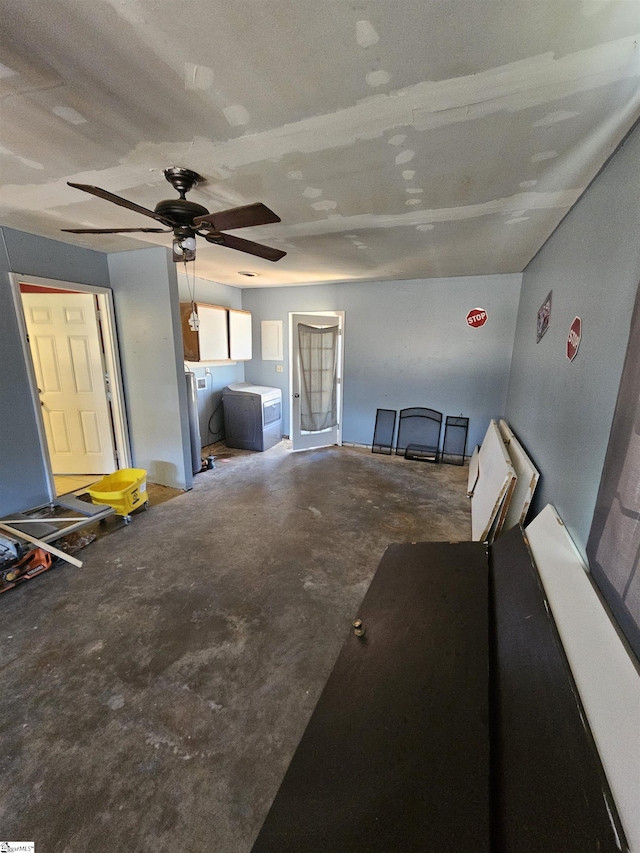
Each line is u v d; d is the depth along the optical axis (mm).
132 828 1181
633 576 1031
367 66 1043
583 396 1648
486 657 1439
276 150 1519
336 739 1182
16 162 1646
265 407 5262
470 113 1262
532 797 927
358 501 3646
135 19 894
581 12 857
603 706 966
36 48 982
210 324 4566
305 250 3201
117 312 3670
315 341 5160
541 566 1663
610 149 1471
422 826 921
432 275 4441
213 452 5246
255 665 1780
